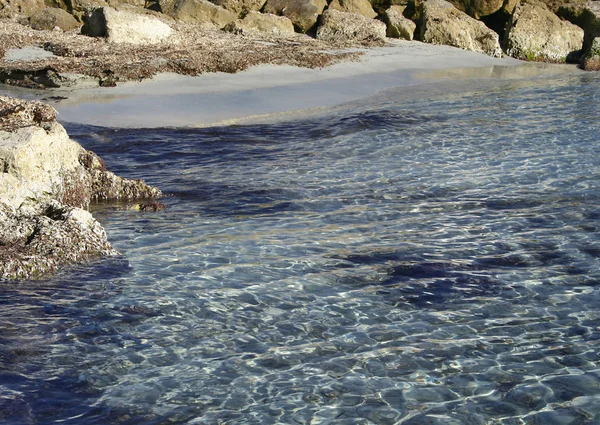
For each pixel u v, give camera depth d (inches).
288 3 1258.6
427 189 508.7
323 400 259.8
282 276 360.8
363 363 284.0
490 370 280.5
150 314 319.0
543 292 349.4
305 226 433.4
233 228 428.5
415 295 343.6
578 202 481.7
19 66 829.2
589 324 318.3
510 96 885.8
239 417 249.6
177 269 366.0
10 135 417.4
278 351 291.7
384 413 253.1
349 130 690.2
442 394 264.7
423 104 823.7
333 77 959.0
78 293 336.8
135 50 959.0
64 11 1121.4
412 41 1251.2
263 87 874.1
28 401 254.4
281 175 542.0
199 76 893.2
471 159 588.4
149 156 591.8
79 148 479.2
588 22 1320.1
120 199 479.5
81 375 271.4
